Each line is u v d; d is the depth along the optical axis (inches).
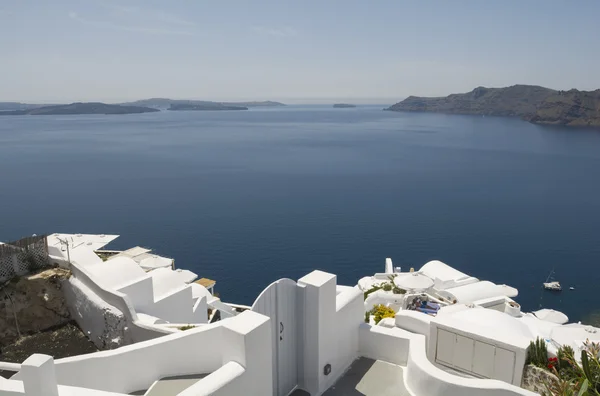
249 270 2303.2
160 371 403.9
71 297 706.8
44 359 283.7
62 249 789.2
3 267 711.1
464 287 1117.7
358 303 430.0
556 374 339.6
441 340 396.5
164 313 760.3
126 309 598.5
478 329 384.8
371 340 426.3
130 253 1444.4
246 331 285.0
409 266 2386.8
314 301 364.5
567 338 607.5
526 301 2076.8
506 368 364.5
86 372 408.2
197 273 2261.3
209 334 388.2
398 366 414.3
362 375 401.4
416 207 3570.4
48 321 711.7
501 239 2810.0
